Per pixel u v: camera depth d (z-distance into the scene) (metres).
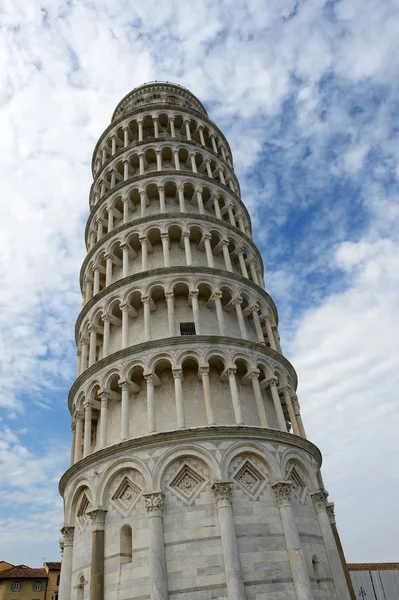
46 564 76.38
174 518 23.66
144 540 23.45
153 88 55.50
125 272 35.12
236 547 22.58
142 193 39.47
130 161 44.16
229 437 25.80
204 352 29.20
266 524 24.08
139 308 34.22
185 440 25.41
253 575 22.38
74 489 27.69
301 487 27.48
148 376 28.53
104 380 29.89
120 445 25.91
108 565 23.86
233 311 35.00
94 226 42.62
